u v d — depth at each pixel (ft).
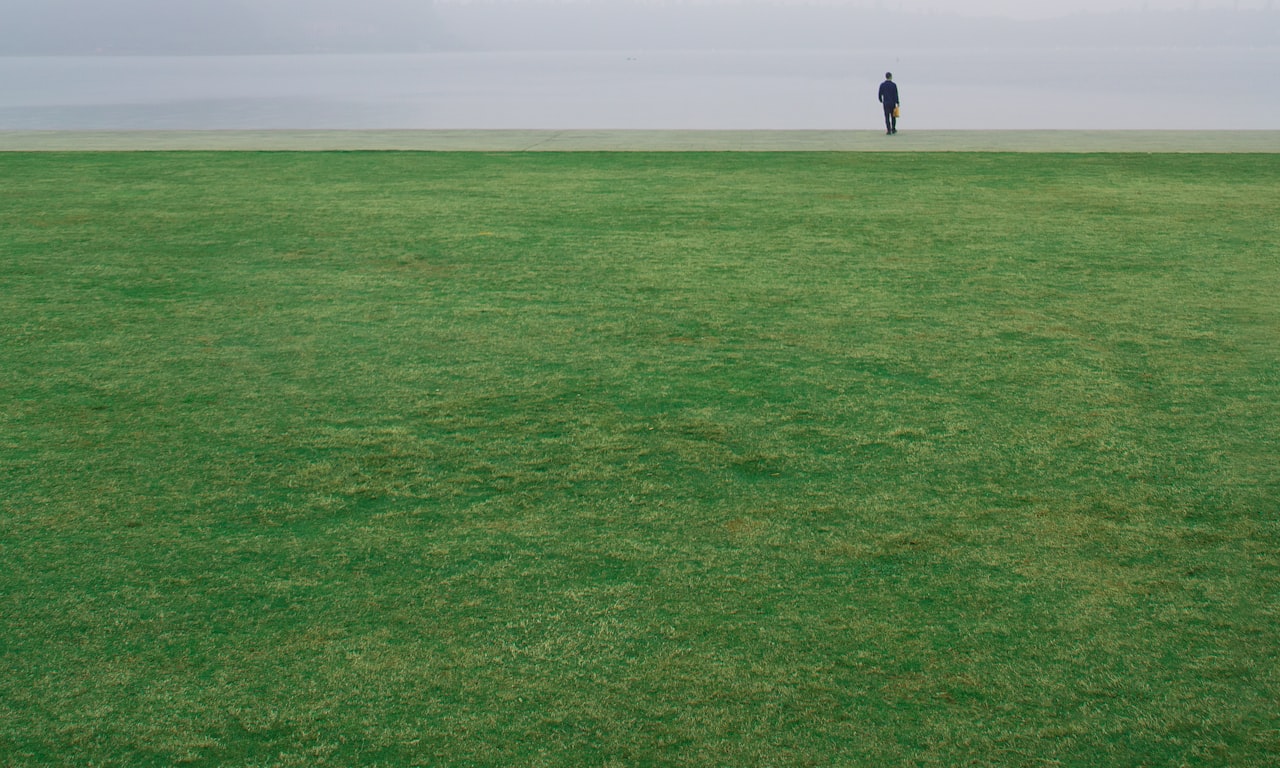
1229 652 12.62
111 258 35.17
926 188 48.83
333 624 13.37
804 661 12.50
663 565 14.75
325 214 42.91
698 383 22.35
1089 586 14.14
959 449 18.74
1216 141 65.77
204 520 16.28
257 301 29.48
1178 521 15.98
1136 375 22.70
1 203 45.83
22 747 11.14
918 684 12.06
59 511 16.60
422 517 16.31
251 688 12.10
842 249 35.83
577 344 25.22
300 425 20.21
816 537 15.55
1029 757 10.88
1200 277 31.58
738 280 31.48
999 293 29.78
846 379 22.56
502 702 11.82
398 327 26.78
